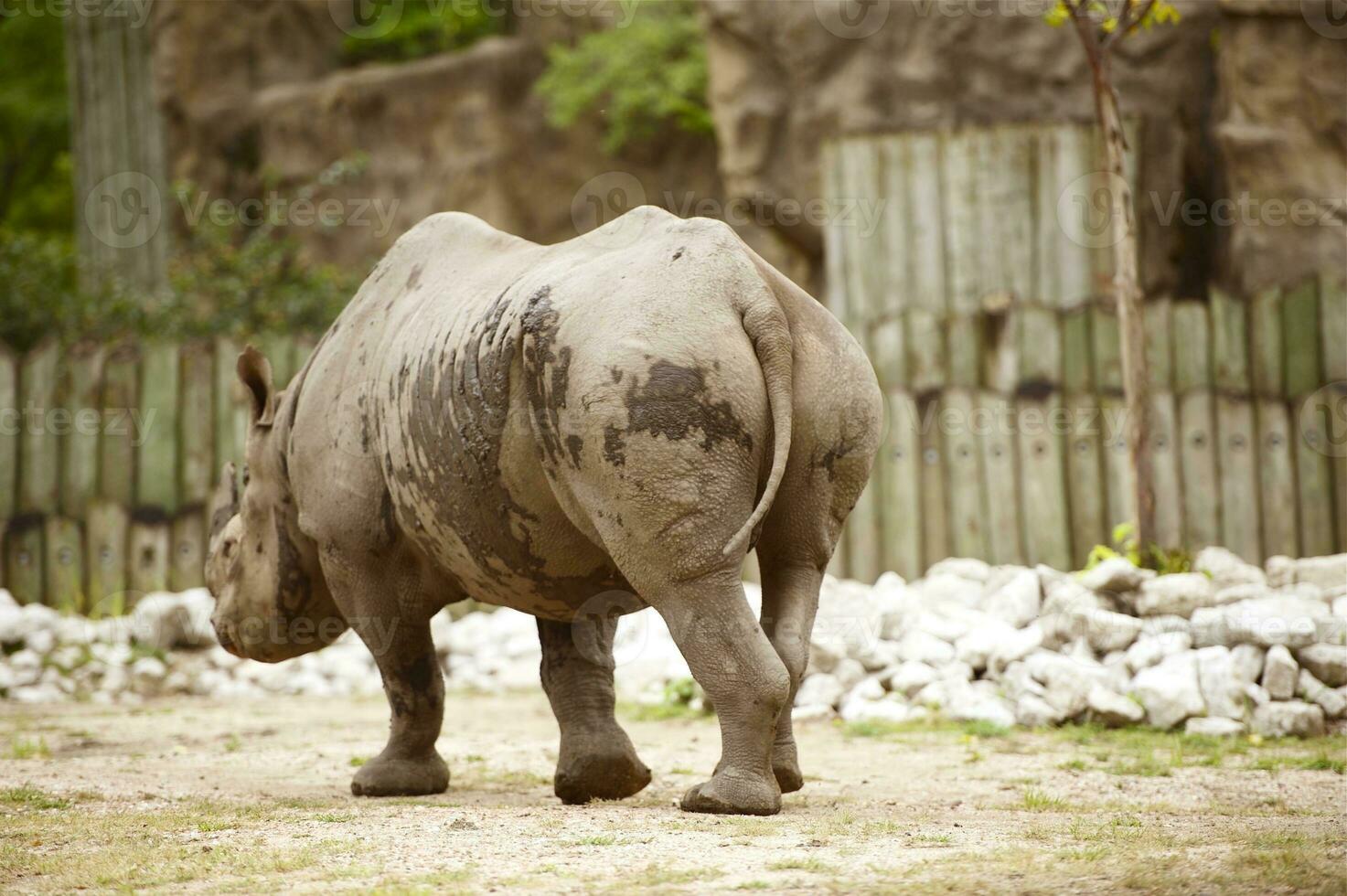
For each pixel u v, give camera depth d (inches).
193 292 2133.4
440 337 660.1
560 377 589.3
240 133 2541.8
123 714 1242.6
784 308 612.4
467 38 2768.2
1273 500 1536.7
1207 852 517.0
